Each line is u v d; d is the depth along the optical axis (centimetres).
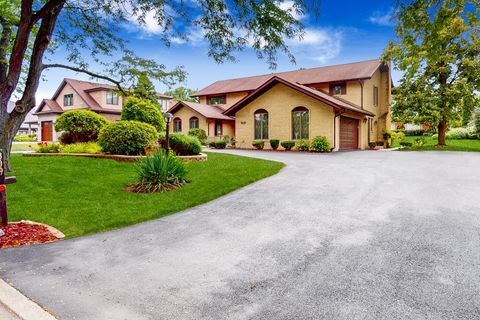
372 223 495
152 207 654
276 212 579
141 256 402
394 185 767
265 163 1206
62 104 3312
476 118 2961
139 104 1659
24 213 609
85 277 344
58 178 907
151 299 296
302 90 1927
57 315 271
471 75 1980
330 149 1875
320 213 561
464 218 503
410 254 378
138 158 1157
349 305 276
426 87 2130
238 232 483
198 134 2552
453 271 333
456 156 1480
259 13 609
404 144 2209
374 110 2531
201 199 704
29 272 359
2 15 929
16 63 794
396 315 260
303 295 296
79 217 588
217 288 314
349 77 2305
